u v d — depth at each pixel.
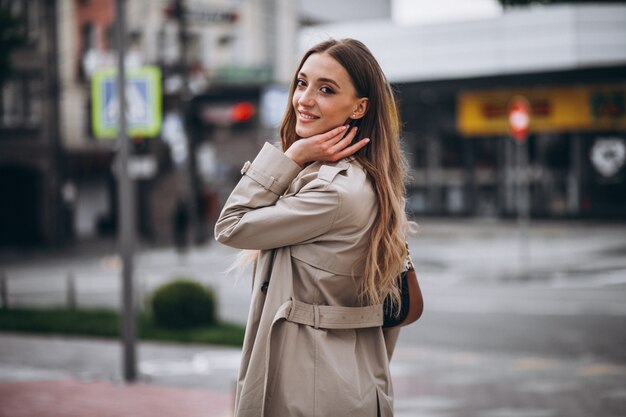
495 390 7.92
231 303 15.56
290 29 45.81
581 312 13.52
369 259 2.19
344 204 2.15
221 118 36.88
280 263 2.21
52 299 16.97
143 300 15.14
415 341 11.23
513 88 32.28
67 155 36.34
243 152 40.03
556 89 31.48
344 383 2.15
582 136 31.36
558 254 22.11
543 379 8.48
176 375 8.84
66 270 23.91
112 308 14.86
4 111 34.50
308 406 2.13
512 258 21.66
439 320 13.02
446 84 33.41
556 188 31.94
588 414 6.84
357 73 2.27
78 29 36.81
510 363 9.52
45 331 12.06
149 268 23.08
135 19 39.75
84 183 38.25
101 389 8.02
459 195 34.03
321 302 2.19
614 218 30.88
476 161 33.59
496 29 33.44
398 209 2.25
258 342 2.18
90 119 37.34
